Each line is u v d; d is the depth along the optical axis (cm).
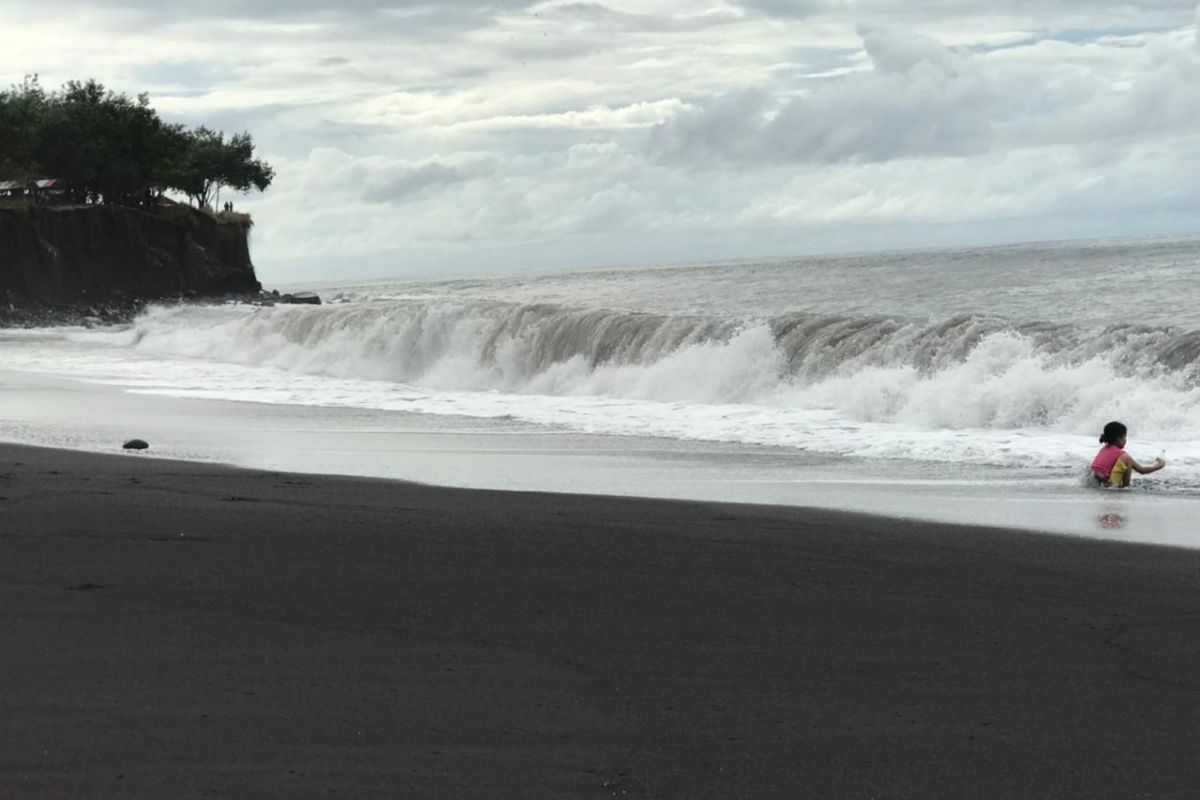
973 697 607
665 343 2661
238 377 3269
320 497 1256
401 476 1489
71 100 12088
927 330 2286
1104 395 1803
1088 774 505
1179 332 1969
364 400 2567
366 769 491
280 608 763
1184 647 706
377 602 788
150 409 2402
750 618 770
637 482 1452
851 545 1034
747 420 2034
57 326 8262
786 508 1237
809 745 535
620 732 547
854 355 2316
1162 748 535
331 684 602
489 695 594
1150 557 988
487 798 468
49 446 1775
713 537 1062
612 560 949
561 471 1554
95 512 1103
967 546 1034
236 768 487
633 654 679
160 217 10744
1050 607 811
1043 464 1537
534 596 819
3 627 695
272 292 12262
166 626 706
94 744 507
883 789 488
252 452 1742
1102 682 634
